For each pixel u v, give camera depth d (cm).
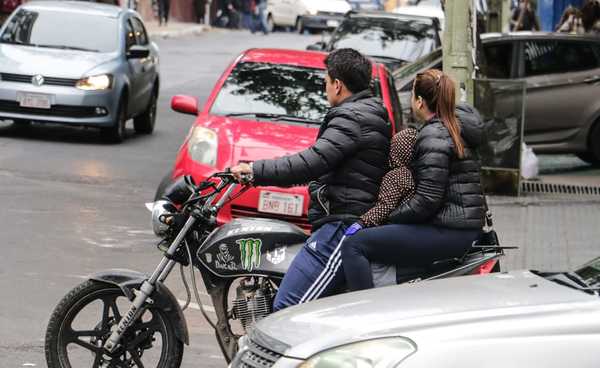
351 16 4750
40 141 3981
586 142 3862
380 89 2662
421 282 1281
